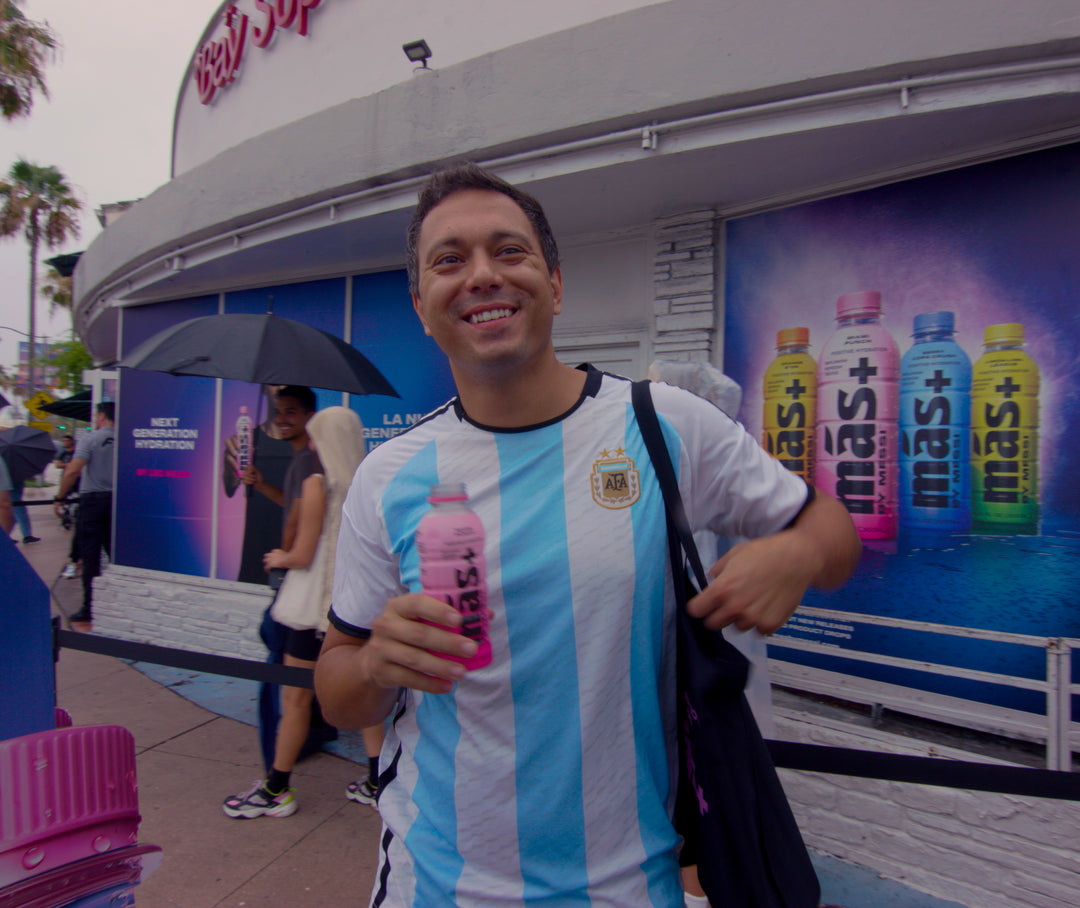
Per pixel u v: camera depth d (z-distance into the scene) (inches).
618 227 156.6
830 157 120.6
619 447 45.4
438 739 46.4
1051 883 99.3
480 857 44.2
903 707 115.5
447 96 139.5
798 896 40.6
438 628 38.1
